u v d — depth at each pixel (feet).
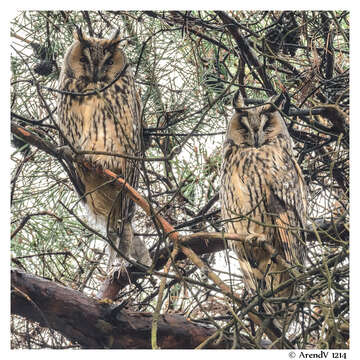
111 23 27.86
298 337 18.98
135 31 27.48
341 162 25.76
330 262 18.12
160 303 17.42
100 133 25.07
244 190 25.30
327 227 24.23
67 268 26.17
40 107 26.35
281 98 25.39
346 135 23.79
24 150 26.03
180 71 27.25
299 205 25.46
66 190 27.43
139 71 28.07
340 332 18.10
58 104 25.84
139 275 25.41
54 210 26.35
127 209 25.45
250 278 24.50
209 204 26.86
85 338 20.85
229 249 25.77
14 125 21.24
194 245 25.68
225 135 26.81
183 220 27.81
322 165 27.14
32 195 26.27
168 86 26.99
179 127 27.02
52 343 21.54
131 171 25.66
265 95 28.96
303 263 25.31
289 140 26.71
